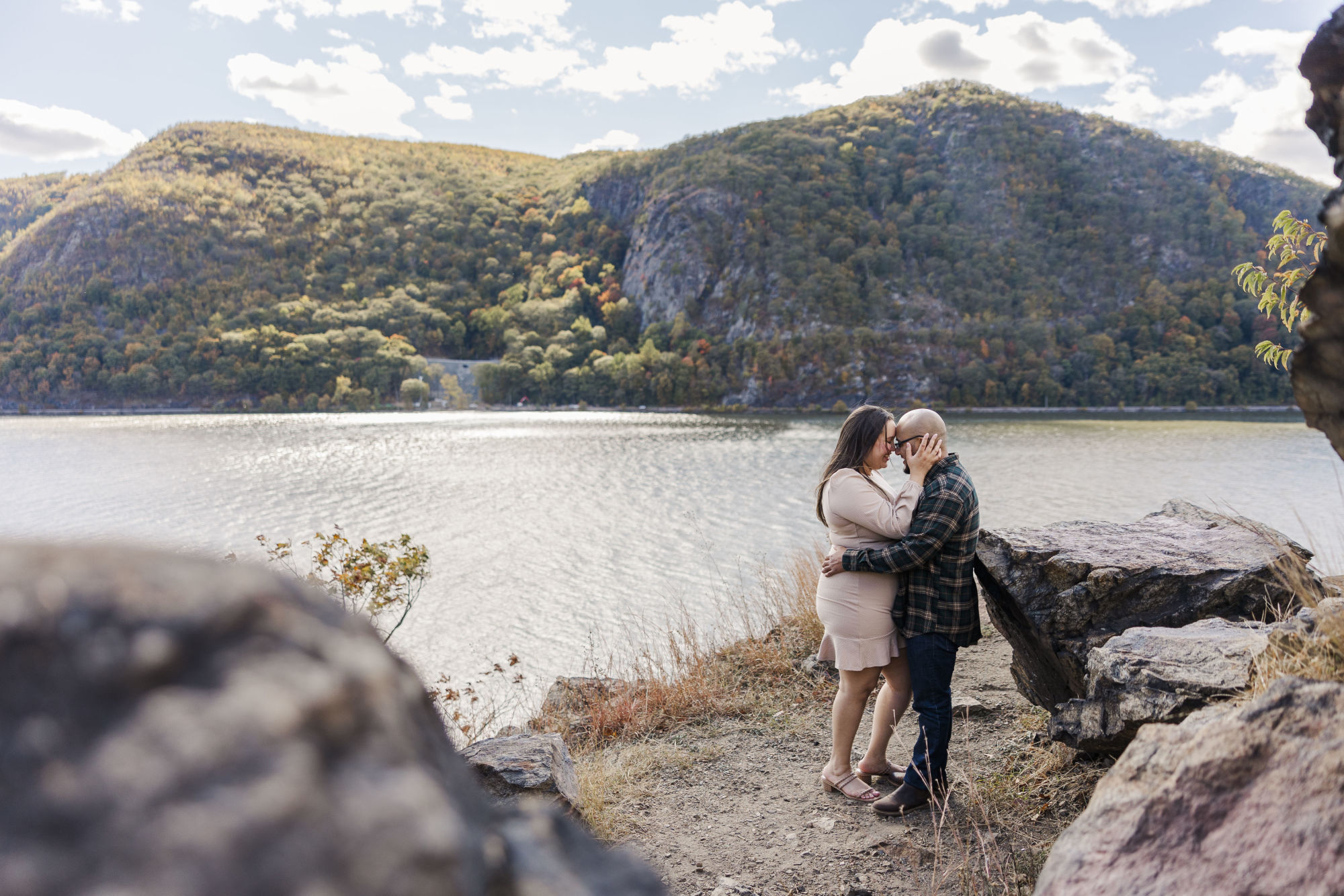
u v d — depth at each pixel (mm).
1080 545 3549
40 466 53375
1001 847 2934
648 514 34062
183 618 410
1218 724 1484
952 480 3262
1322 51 1701
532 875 591
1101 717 2852
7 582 391
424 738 495
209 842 326
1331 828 1200
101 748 347
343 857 354
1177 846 1329
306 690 411
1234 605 3213
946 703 3305
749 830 3346
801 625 5828
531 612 19094
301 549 26422
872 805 3383
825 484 3484
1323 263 1528
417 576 5098
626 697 4949
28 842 319
